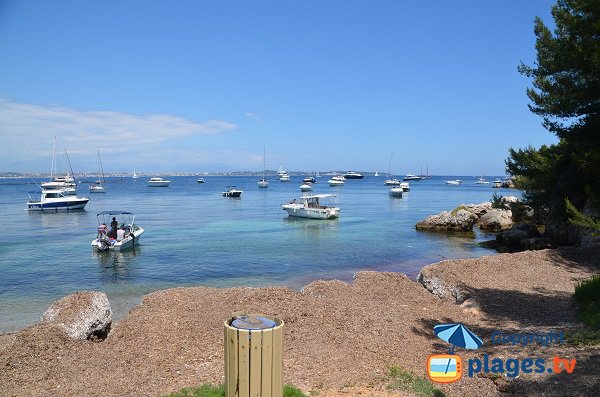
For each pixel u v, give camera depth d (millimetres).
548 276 17312
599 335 9508
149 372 8477
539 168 29031
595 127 19250
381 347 10016
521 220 45094
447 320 12484
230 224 49594
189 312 12445
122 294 20484
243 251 32219
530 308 13203
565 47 16141
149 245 34719
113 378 8211
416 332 11242
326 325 11445
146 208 71562
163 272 25203
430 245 35438
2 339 11055
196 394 7156
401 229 45812
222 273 24984
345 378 8094
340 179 171250
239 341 4109
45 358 9062
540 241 30484
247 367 4109
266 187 144375
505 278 16953
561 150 27219
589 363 7918
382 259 29484
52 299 19594
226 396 4301
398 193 104062
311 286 15750
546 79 20859
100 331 12109
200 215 59750
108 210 67688
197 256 30094
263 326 4246
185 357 9281
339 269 26203
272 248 33625
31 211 65625
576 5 17406
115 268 26250
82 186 164750
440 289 16016
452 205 80250
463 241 37656
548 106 20625
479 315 12812
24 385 7918
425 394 7344
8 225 48938
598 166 18312
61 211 65938
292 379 8000
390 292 15453
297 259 29219
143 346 9945
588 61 14711
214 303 13281
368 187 159125
